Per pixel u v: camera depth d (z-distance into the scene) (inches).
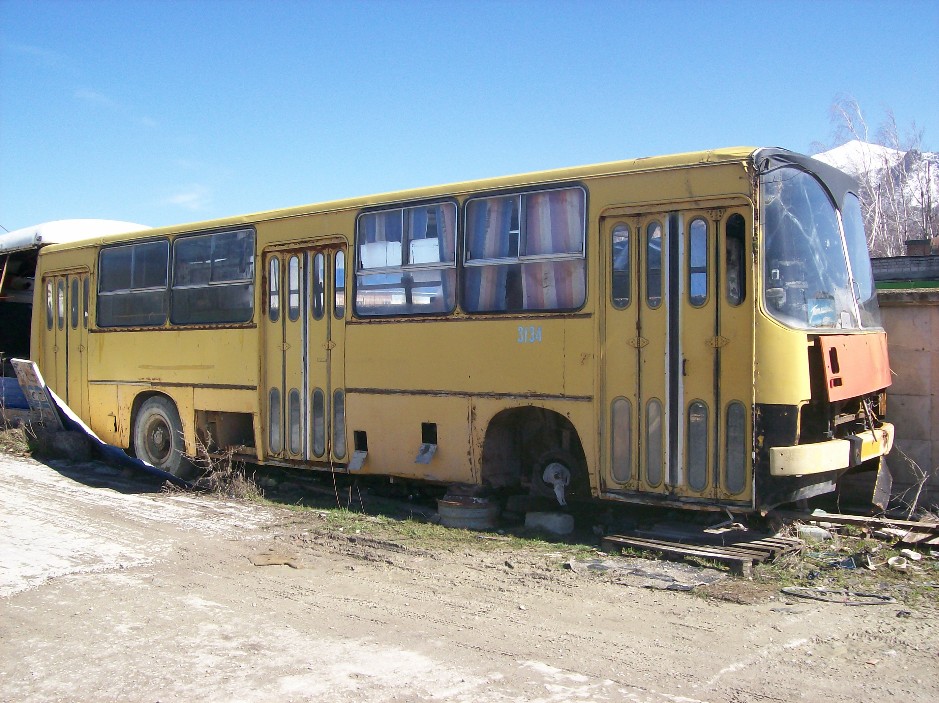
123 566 291.6
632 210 304.8
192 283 446.9
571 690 187.3
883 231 1079.0
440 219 355.3
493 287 339.3
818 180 324.2
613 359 308.0
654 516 338.6
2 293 605.3
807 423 300.4
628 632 224.7
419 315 359.6
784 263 293.3
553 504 354.0
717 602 247.9
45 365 536.4
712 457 289.3
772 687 188.2
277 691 188.1
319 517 365.1
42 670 201.6
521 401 328.8
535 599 254.4
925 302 368.8
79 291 512.4
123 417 482.9
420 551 309.3
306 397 397.1
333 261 389.1
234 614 242.1
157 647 215.6
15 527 343.9
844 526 314.3
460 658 207.2
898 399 376.8
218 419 441.1
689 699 182.2
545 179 326.3
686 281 294.5
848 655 205.9
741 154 286.7
